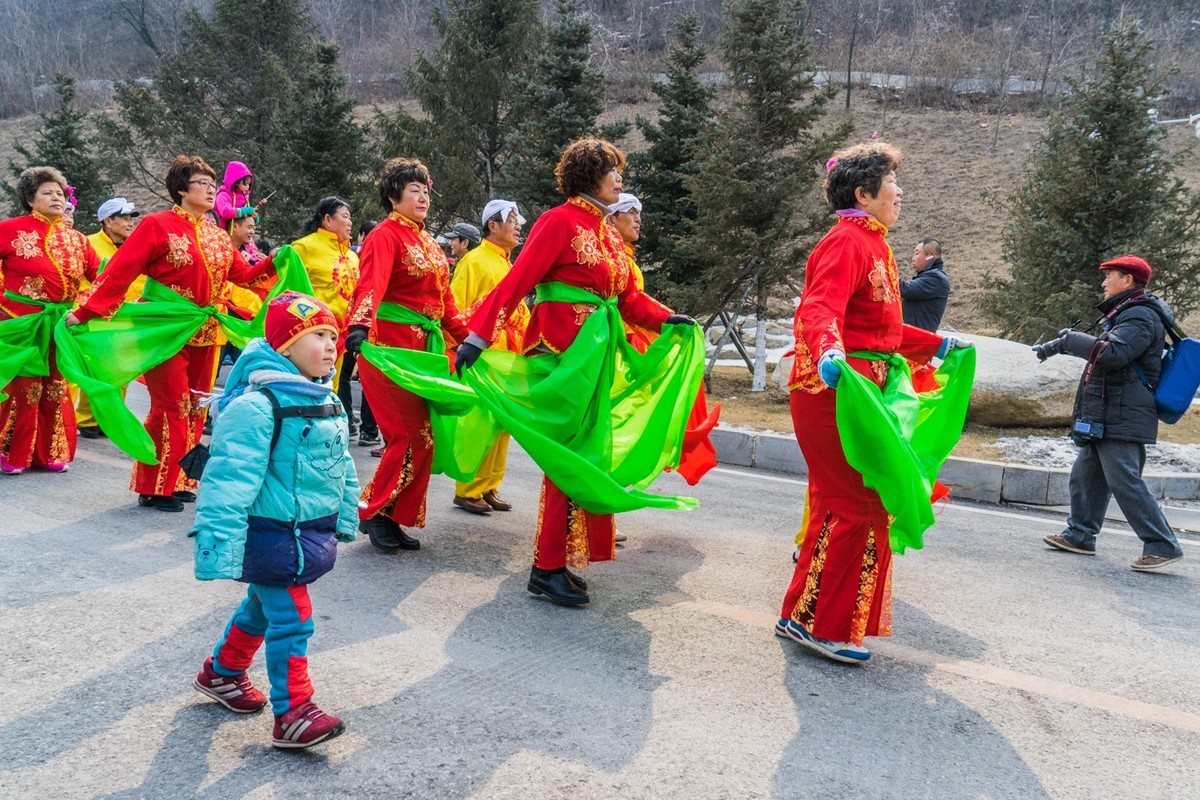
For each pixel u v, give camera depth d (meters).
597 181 4.66
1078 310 12.78
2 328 6.79
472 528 6.18
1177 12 41.81
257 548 3.10
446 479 7.68
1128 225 12.98
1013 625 4.77
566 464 4.42
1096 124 13.05
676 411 4.87
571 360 4.60
